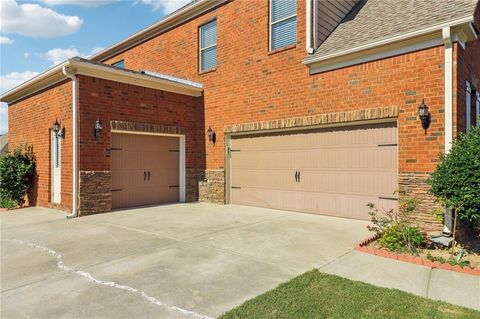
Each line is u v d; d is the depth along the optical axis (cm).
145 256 517
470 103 739
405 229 555
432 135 652
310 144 877
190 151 1139
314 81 841
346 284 399
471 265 458
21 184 1048
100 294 378
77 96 862
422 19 684
